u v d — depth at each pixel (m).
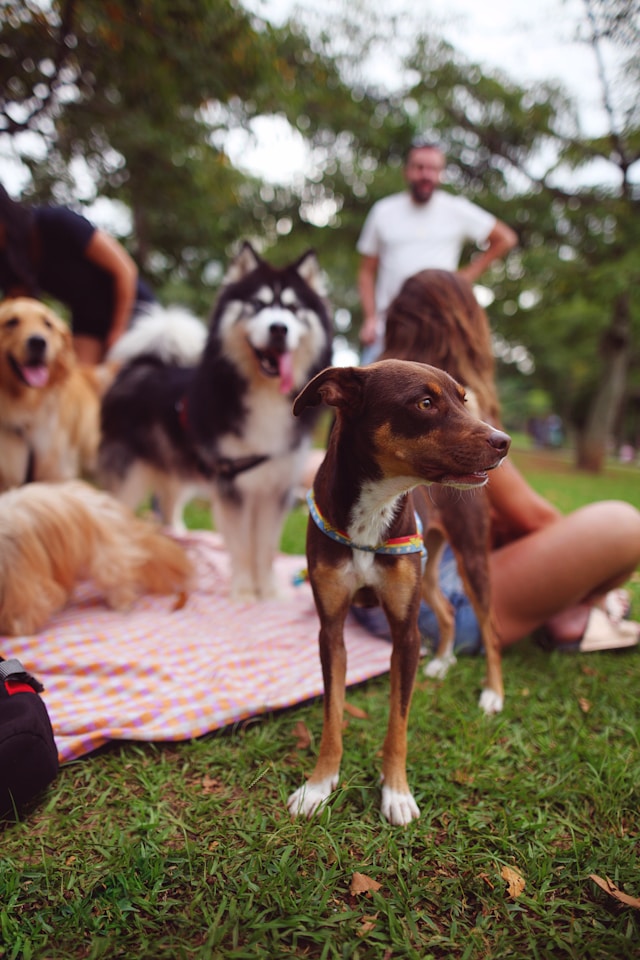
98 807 1.71
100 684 2.28
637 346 18.84
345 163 13.30
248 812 1.68
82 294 4.55
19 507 2.79
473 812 1.71
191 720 2.09
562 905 1.38
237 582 3.39
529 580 2.54
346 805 1.75
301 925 1.30
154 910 1.33
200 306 16.11
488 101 12.38
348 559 1.72
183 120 7.38
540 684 2.50
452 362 2.39
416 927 1.31
